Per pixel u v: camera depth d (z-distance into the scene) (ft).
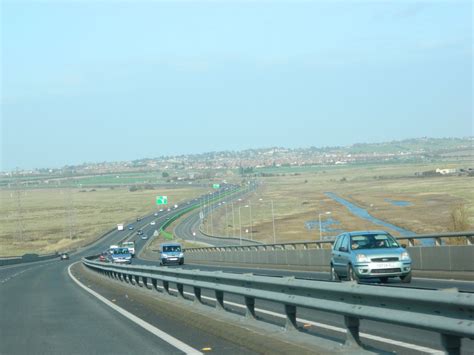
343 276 83.56
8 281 157.99
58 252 409.69
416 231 259.80
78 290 110.32
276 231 346.95
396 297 29.09
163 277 77.30
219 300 57.11
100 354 43.60
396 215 346.13
